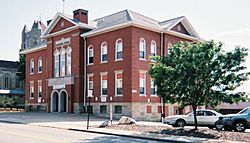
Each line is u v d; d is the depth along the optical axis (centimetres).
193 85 1950
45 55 5031
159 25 4075
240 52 1903
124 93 3594
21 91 8362
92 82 4006
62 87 4297
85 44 4122
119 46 3719
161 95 2058
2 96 7394
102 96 3841
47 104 4647
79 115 3841
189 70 1909
